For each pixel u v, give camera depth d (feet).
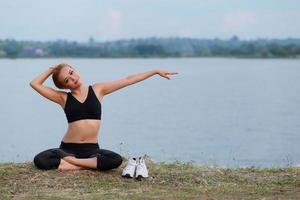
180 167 39.93
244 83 489.26
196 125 183.93
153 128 169.37
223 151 115.65
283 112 231.71
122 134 147.23
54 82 38.09
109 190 34.22
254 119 204.44
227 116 217.56
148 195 33.12
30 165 38.68
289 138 146.30
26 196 32.86
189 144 129.80
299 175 37.91
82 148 37.63
